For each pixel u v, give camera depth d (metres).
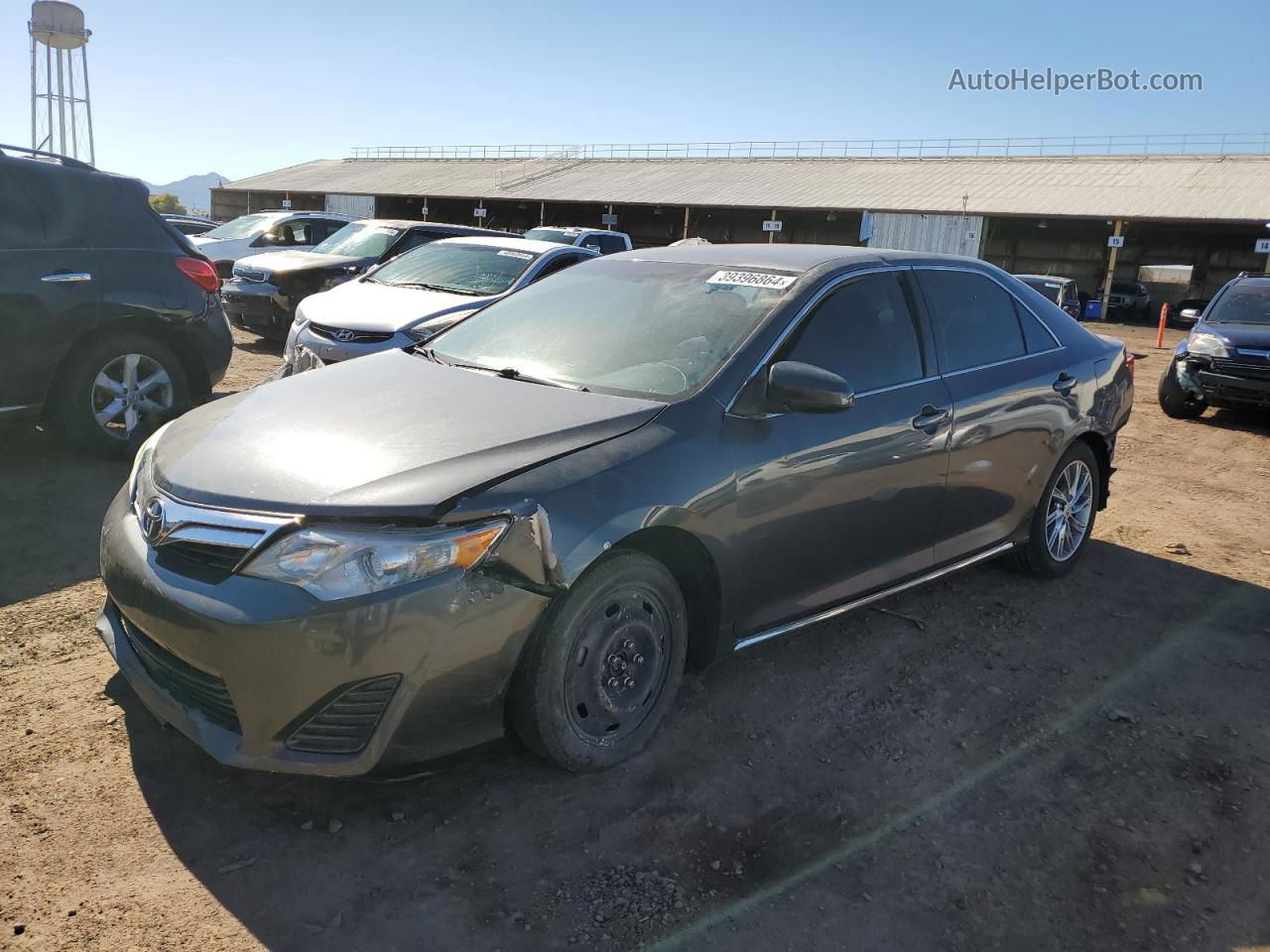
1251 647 4.21
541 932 2.30
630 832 2.69
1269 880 2.65
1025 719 3.46
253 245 14.35
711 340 3.38
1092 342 5.02
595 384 3.32
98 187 5.76
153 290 5.87
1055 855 2.71
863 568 3.66
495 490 2.57
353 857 2.52
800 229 47.25
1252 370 10.05
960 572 4.95
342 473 2.61
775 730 3.28
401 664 2.43
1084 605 4.59
